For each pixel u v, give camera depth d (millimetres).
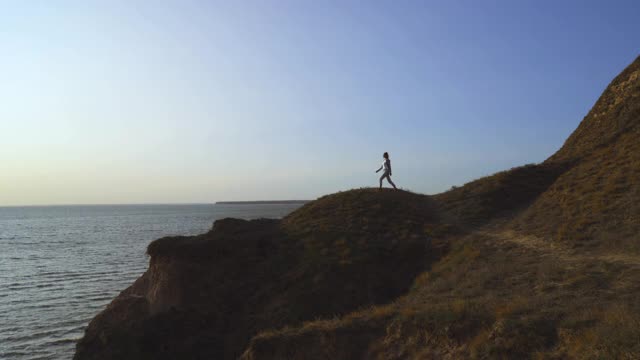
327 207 28891
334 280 19797
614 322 9383
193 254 23594
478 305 12305
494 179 29516
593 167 25328
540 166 30484
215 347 18734
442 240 21703
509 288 14016
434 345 11492
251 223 30094
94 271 56719
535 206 23453
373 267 20266
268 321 18656
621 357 8219
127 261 64688
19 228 142500
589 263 14422
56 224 165625
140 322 21609
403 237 22484
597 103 37219
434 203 29344
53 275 54219
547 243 17859
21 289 46812
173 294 22469
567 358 9023
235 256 23641
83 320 36375
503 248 18422
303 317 18234
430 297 15117
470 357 10445
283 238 25156
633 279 12406
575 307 10961
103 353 20750
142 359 19250
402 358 11664
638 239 15336
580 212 19891
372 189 31703
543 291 13055
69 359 28766
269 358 13383
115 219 199000
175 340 19531
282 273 21734
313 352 12969
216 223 29594
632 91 33031
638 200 18609
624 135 28594
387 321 13250
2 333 33344
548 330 10164
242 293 21125
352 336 12984
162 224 150500
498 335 10461
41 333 33375
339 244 22594
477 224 23547
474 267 17078
